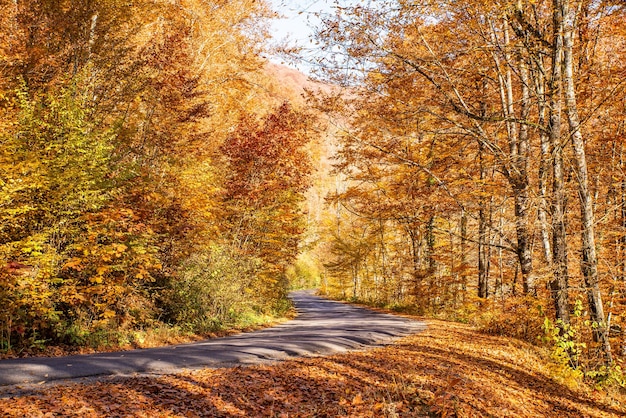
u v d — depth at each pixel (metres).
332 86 13.63
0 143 12.48
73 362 8.09
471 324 21.42
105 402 5.93
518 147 14.55
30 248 11.06
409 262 35.06
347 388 7.93
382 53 12.42
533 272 14.00
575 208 14.62
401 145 16.84
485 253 22.80
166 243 16.50
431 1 11.65
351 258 47.62
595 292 11.23
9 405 5.41
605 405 9.95
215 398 6.73
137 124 19.12
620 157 15.82
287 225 25.22
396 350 12.15
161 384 7.05
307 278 90.69
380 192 21.61
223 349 10.88
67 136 13.12
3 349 10.14
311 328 18.77
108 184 13.91
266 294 26.59
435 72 12.99
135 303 14.38
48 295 11.41
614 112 14.37
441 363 10.71
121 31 20.14
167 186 16.70
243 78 30.64
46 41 17.05
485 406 8.04
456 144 17.39
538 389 10.28
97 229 13.10
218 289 18.22
